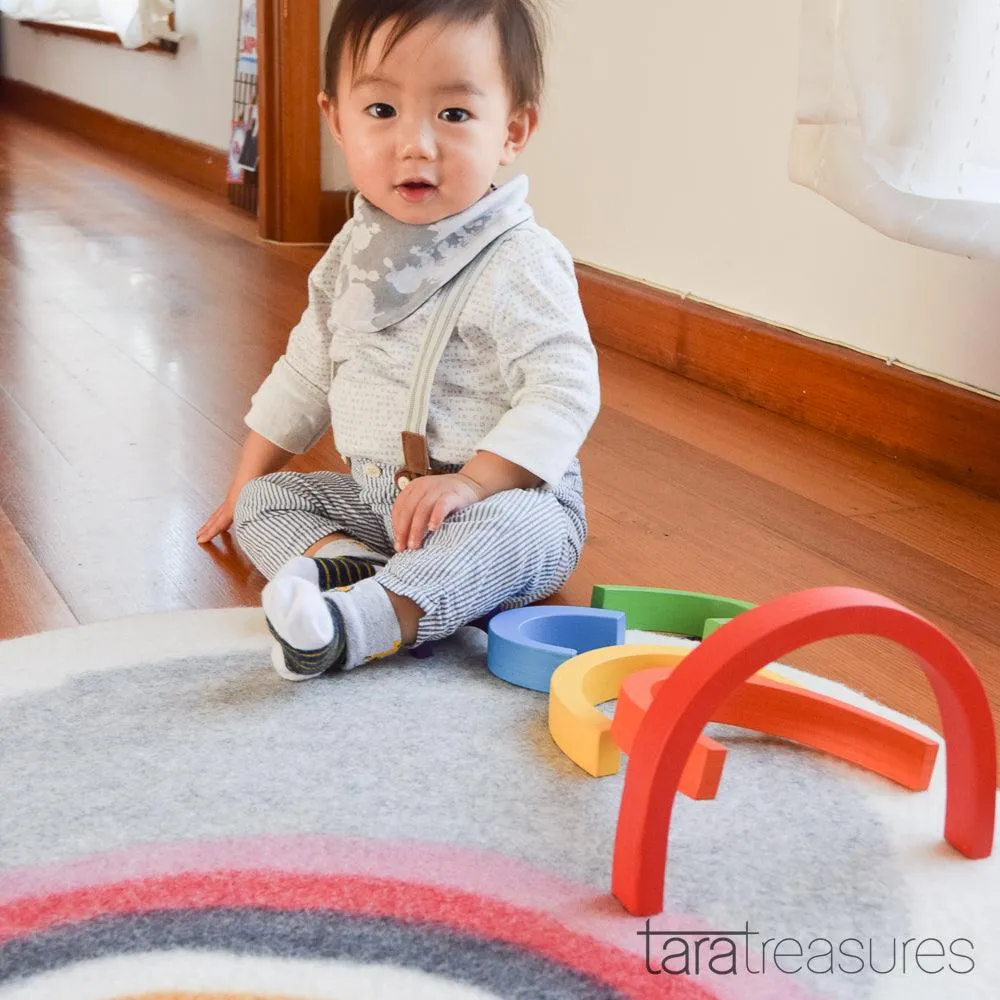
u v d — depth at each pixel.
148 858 0.68
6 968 0.60
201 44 3.35
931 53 1.11
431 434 1.03
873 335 1.54
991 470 1.38
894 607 0.66
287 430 1.17
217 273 2.38
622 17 1.86
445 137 0.99
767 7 1.60
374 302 1.04
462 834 0.72
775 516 1.29
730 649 0.64
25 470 1.33
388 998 0.58
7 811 0.72
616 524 1.25
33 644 0.93
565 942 0.63
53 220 2.88
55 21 4.53
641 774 0.65
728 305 1.76
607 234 2.00
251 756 0.79
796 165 1.31
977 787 0.71
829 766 0.82
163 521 1.21
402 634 0.91
